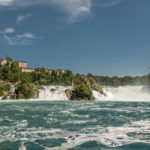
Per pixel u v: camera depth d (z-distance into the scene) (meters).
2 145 9.27
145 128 13.43
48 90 64.56
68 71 143.12
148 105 36.66
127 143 9.45
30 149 8.63
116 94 76.12
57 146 9.05
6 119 17.62
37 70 169.88
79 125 14.70
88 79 73.44
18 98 58.50
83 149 8.51
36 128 13.52
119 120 17.22
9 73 100.12
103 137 10.79
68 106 33.03
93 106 33.38
